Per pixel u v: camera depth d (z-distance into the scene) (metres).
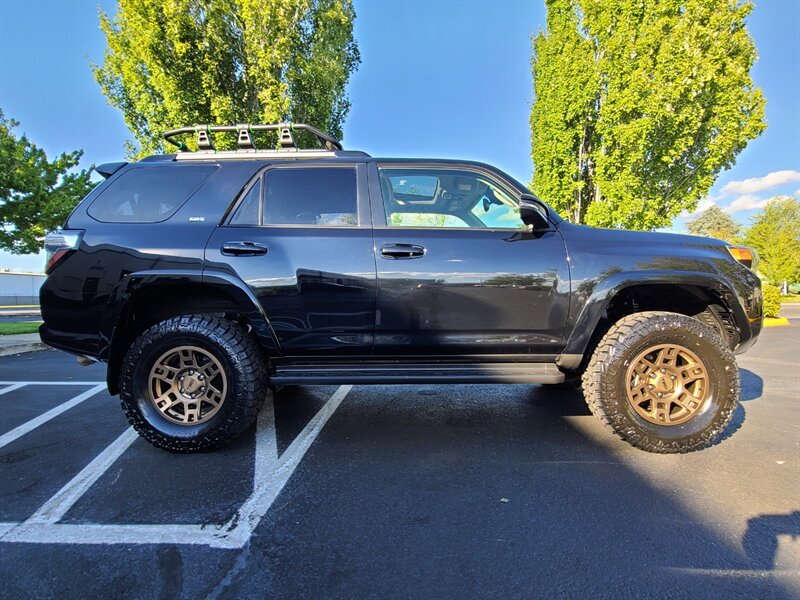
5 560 1.73
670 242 2.88
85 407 3.83
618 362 2.62
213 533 1.90
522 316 2.73
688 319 2.69
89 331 2.68
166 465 2.59
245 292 2.65
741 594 1.52
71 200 12.39
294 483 2.35
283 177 2.92
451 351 2.79
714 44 10.37
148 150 10.05
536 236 2.80
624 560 1.70
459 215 3.10
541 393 4.16
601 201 11.97
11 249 12.05
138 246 2.68
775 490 2.23
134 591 1.55
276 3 8.87
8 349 7.32
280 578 1.62
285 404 3.82
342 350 2.76
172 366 2.74
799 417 3.44
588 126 12.55
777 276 34.03
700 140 11.51
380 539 1.85
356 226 2.81
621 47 11.12
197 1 8.76
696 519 1.98
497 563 1.69
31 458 2.70
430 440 2.96
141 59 9.23
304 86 10.02
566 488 2.27
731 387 2.66
